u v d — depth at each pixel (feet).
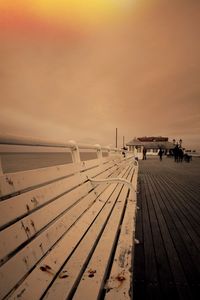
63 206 5.64
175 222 11.26
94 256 4.22
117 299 3.06
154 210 13.61
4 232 3.06
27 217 3.82
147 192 19.75
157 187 22.57
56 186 5.63
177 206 14.61
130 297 3.10
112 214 7.14
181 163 69.31
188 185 23.95
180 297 5.31
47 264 3.69
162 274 6.33
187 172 39.17
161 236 9.34
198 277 6.20
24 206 3.83
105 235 5.32
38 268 3.51
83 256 4.11
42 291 3.02
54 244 4.46
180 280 6.04
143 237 9.21
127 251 4.54
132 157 49.73
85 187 8.28
